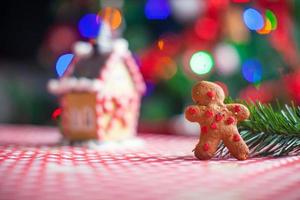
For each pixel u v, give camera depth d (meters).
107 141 0.89
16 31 2.24
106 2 1.53
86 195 0.46
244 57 1.47
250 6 1.45
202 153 0.67
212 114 0.67
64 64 1.67
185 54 1.50
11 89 2.08
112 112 0.90
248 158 0.68
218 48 1.43
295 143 0.69
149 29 1.63
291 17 1.44
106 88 0.89
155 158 0.69
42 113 2.03
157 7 1.53
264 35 1.46
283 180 0.52
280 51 1.42
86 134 0.88
